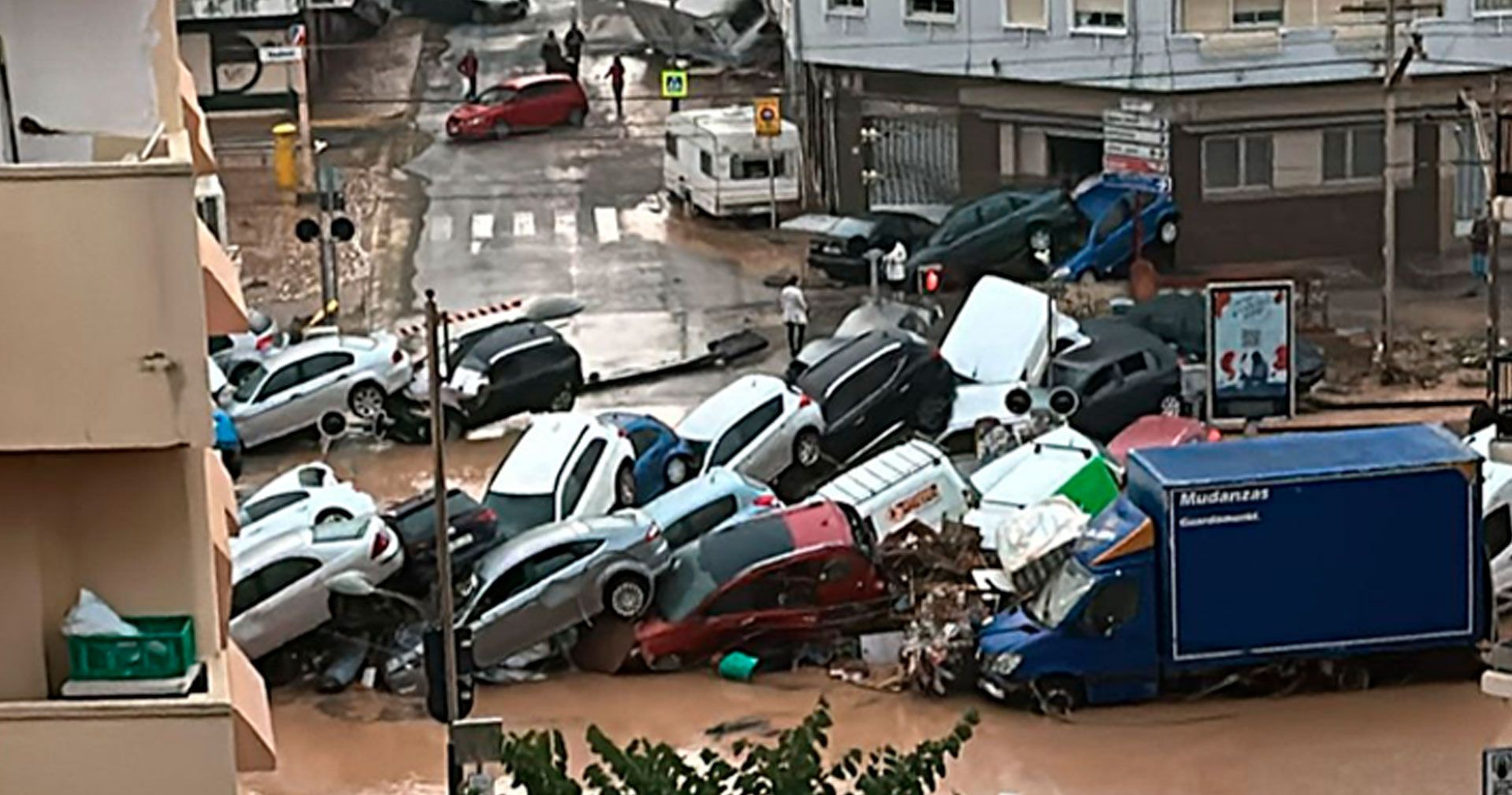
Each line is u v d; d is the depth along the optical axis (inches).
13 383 745.0
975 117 2741.1
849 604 1632.6
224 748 768.9
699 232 2763.3
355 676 1614.2
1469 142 2581.2
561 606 1606.8
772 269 2608.3
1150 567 1541.6
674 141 2859.3
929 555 1663.4
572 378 2151.8
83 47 849.5
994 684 1546.5
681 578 1636.3
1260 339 1973.4
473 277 2588.6
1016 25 2687.0
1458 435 1910.7
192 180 746.2
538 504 1753.2
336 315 2404.0
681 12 3376.0
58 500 808.3
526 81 3186.5
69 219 738.8
